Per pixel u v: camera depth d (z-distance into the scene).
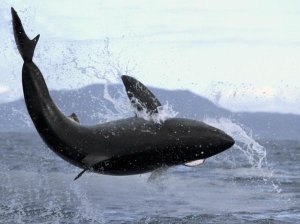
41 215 41.81
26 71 24.77
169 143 25.80
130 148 25.41
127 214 42.53
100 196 51.69
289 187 60.38
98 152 25.09
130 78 26.80
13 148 135.62
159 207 45.81
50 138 24.98
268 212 43.88
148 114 26.36
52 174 70.06
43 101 24.86
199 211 44.06
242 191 56.62
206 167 85.56
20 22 24.14
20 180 63.00
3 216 41.31
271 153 140.00
